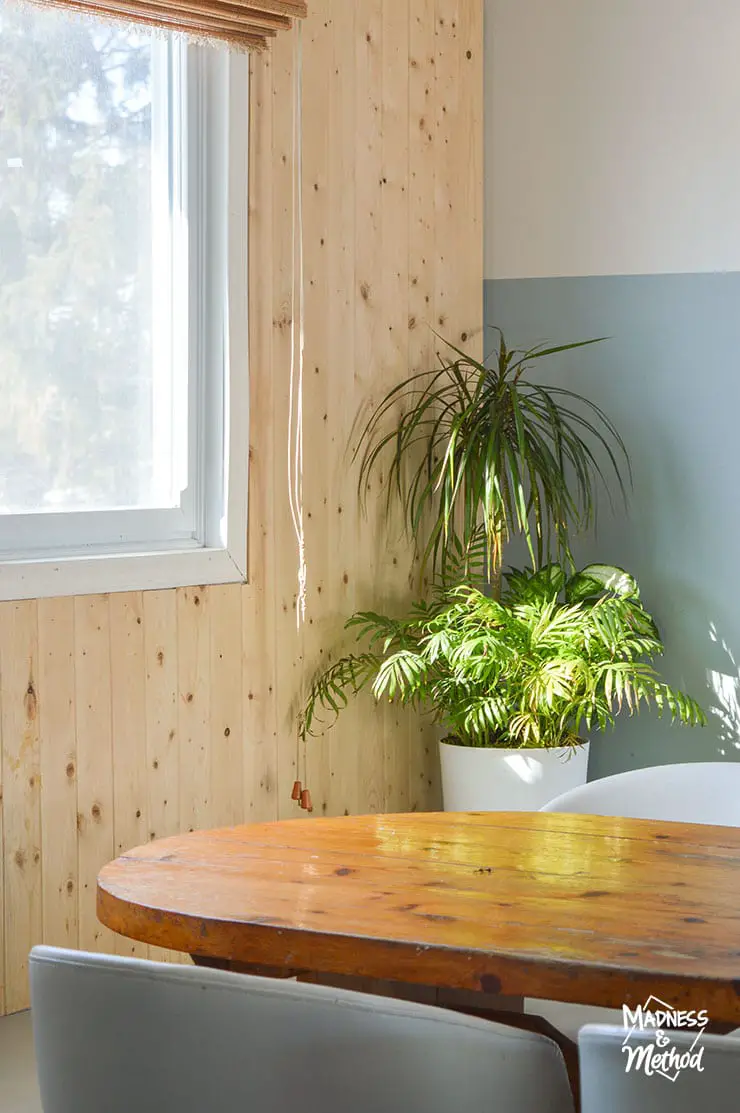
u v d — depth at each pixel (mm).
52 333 3287
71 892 3271
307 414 3789
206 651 3555
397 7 3988
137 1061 1435
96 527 3371
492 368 4348
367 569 3994
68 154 3287
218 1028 1394
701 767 2494
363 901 1769
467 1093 1332
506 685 3811
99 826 3322
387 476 4043
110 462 3428
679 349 4043
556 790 3699
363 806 4008
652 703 4117
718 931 1641
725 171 3934
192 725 3527
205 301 3562
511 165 4293
